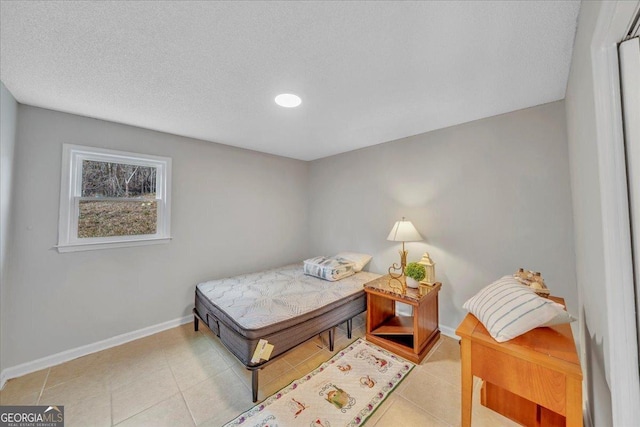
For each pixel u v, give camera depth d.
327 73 1.51
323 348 2.22
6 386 1.71
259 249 3.34
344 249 3.42
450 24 1.11
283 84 1.63
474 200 2.28
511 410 1.43
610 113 0.75
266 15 1.06
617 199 0.75
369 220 3.13
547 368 1.02
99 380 1.79
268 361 1.68
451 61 1.40
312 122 2.30
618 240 0.75
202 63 1.39
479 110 2.05
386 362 2.01
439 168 2.50
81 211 2.13
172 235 2.58
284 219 3.63
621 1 0.61
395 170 2.86
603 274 0.85
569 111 1.59
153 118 2.16
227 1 0.98
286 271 3.05
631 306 0.74
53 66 1.40
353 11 1.04
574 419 0.97
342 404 1.58
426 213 2.60
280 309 1.93
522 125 2.02
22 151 1.83
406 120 2.27
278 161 3.56
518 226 2.05
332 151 3.37
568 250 1.83
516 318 1.16
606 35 0.73
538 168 1.95
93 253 2.14
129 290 2.33
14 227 1.80
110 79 1.54
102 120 2.17
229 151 3.04
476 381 1.80
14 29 1.11
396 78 1.58
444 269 2.47
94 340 2.14
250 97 1.80
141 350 2.17
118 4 0.99
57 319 1.98
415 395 1.66
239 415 1.50
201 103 1.89
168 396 1.65
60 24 1.09
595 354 1.09
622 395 0.75
